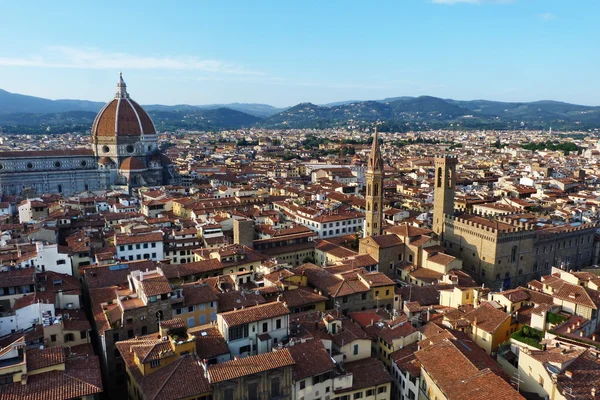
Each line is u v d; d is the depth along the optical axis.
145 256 165.12
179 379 76.00
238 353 89.50
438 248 163.75
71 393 72.00
